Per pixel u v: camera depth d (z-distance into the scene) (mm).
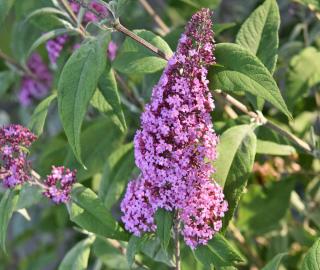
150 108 458
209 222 475
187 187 460
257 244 819
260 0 823
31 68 890
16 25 796
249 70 463
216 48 477
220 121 622
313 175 762
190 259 678
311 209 783
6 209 518
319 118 771
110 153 682
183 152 454
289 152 622
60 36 662
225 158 502
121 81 685
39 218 1065
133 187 488
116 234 534
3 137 509
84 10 598
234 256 478
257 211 708
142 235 500
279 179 738
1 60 912
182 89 449
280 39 851
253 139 516
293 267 770
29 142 516
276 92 455
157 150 451
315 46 802
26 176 512
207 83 461
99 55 492
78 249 620
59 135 771
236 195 495
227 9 909
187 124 451
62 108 489
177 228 488
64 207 880
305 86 660
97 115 819
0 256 1112
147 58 525
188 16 856
